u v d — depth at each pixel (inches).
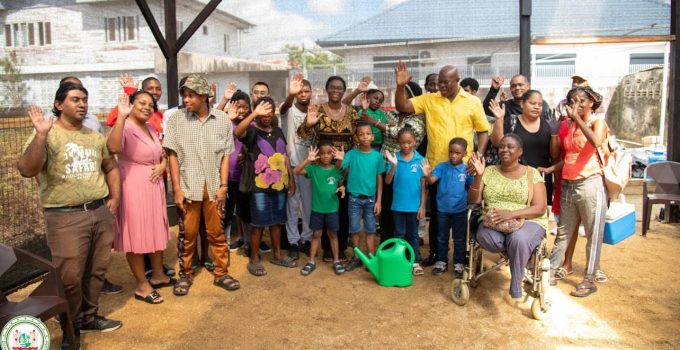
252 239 200.2
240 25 473.7
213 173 177.0
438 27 469.4
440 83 192.5
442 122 197.3
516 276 155.7
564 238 187.2
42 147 126.1
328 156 195.3
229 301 175.2
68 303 135.4
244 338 148.6
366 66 502.0
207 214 179.5
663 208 274.4
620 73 533.0
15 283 185.3
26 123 210.1
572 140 177.9
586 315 160.9
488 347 141.7
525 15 250.7
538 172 169.5
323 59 516.4
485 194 170.2
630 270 200.2
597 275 189.6
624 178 176.2
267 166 194.5
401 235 201.6
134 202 166.7
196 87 167.0
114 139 148.3
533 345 142.3
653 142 413.7
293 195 214.2
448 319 159.5
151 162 170.1
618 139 532.7
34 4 327.9
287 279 195.6
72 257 138.5
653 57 530.0
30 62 323.6
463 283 167.8
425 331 151.6
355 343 144.7
